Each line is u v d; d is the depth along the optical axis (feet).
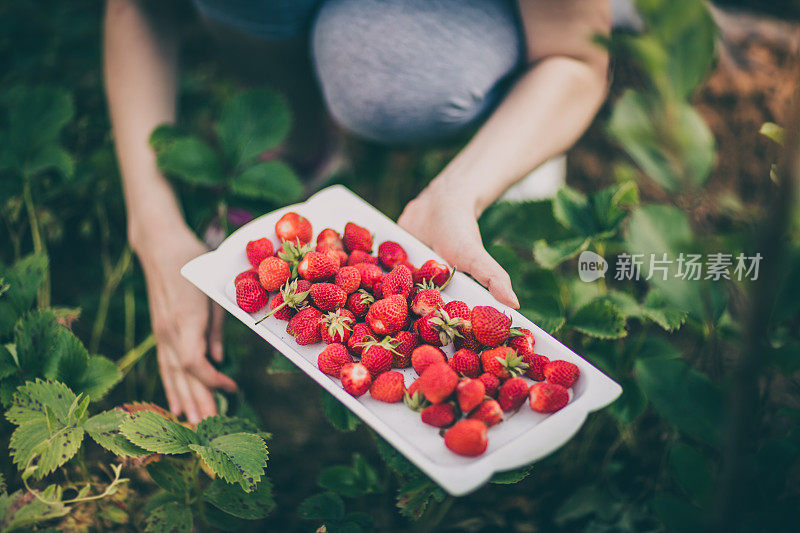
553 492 2.84
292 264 2.52
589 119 2.91
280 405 3.15
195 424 2.62
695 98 3.59
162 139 2.91
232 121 2.95
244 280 2.47
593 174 3.60
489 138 2.75
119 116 2.98
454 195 2.65
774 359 2.32
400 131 3.07
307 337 2.41
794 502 2.37
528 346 2.35
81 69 3.64
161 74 3.04
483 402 2.26
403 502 2.42
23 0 3.70
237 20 3.01
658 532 2.65
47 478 2.73
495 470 2.18
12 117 2.97
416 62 2.84
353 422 2.53
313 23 3.00
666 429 2.89
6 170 3.05
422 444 2.25
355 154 3.75
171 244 2.82
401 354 2.38
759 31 3.76
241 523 2.55
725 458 1.92
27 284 2.71
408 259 2.56
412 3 2.80
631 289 3.18
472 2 2.82
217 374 2.76
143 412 2.35
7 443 2.90
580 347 3.03
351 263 2.56
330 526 2.48
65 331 2.55
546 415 2.29
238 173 2.93
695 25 1.64
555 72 2.81
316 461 3.00
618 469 2.82
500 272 2.48
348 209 2.68
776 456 2.36
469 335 2.37
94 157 3.32
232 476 2.30
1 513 2.32
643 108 1.83
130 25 3.00
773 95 3.59
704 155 1.87
